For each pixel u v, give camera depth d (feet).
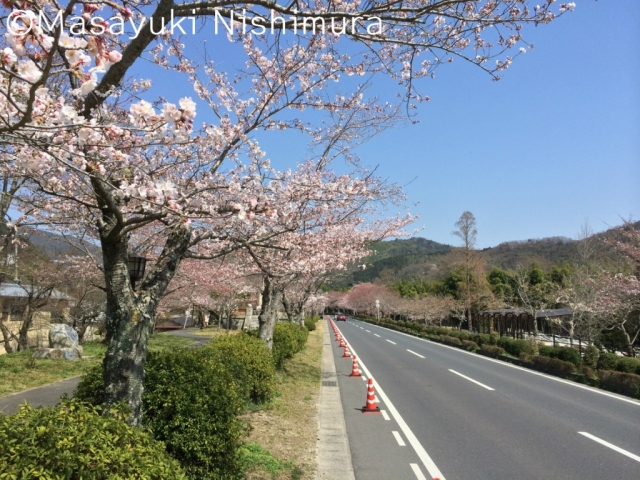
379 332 125.59
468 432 24.68
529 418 27.76
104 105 13.80
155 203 11.25
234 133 19.04
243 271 39.63
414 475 18.25
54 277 52.54
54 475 7.16
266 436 22.06
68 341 48.34
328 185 25.95
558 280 120.57
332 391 37.19
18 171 14.43
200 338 83.56
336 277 73.31
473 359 60.64
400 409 30.42
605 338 65.51
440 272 203.51
